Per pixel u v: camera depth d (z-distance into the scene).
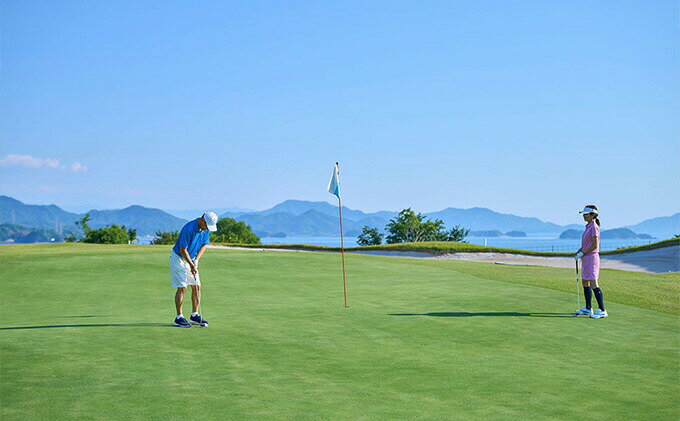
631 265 31.44
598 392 6.15
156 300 14.15
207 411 5.44
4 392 6.02
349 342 8.62
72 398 5.83
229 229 109.25
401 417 5.30
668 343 8.73
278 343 8.51
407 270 21.86
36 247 35.44
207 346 8.27
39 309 12.70
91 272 20.50
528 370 7.05
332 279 18.77
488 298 13.73
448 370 7.02
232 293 15.25
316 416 5.31
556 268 23.38
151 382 6.40
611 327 10.05
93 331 9.41
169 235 97.12
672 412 5.50
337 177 13.25
